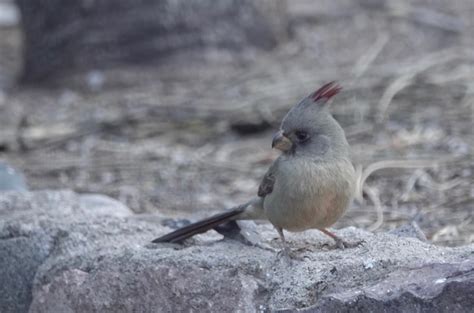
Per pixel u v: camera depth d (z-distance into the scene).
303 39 18.89
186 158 13.86
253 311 7.07
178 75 17.66
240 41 18.28
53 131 15.43
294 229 7.38
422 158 12.59
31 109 16.91
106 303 7.72
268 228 8.44
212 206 11.90
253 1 18.45
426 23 19.09
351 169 7.18
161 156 14.03
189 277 7.40
